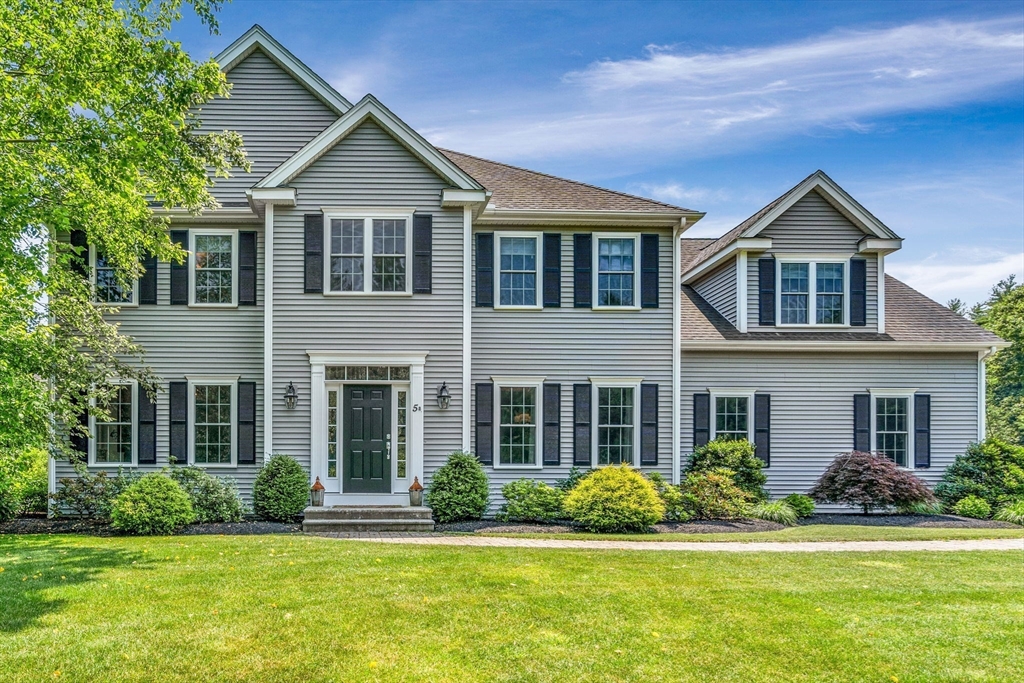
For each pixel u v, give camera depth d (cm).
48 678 587
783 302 1798
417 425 1455
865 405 1766
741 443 1672
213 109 1634
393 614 753
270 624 718
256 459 1550
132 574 906
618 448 1616
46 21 1052
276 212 1457
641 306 1623
